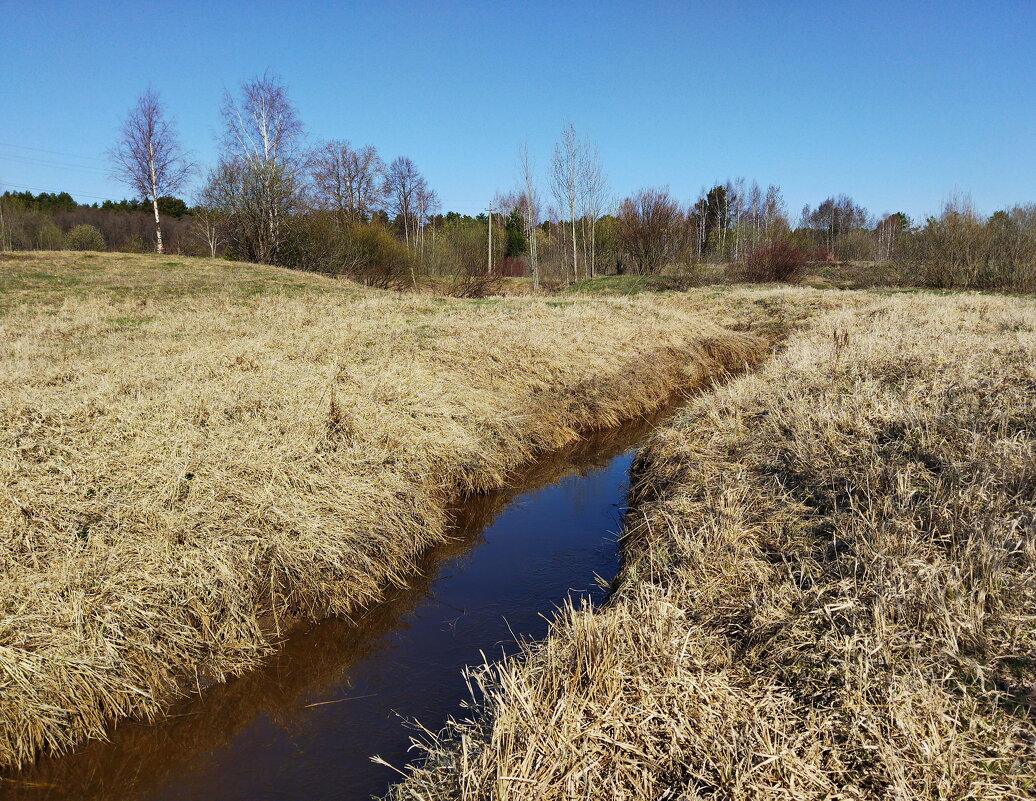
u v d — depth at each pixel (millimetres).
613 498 7715
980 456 4930
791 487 5414
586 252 45562
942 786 2494
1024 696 2854
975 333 12078
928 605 3373
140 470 5602
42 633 3934
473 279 28844
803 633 3467
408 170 55688
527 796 2660
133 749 3893
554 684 3209
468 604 5402
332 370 8789
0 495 4938
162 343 10789
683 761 2828
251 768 3740
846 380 8211
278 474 5879
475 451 7910
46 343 11469
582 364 11500
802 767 2678
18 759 3635
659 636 3432
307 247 32812
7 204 49281
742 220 54938
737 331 18422
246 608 4820
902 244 33656
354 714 4148
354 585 5395
